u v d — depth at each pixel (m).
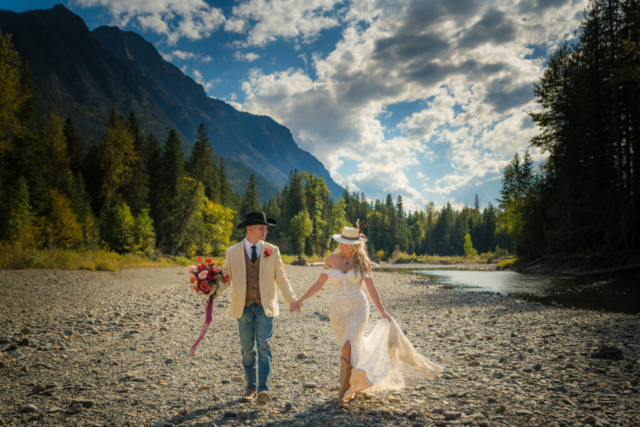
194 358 5.54
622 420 3.17
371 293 3.89
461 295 15.01
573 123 26.70
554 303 12.44
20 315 8.52
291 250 76.88
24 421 3.32
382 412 3.50
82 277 16.20
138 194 49.94
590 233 26.14
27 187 30.53
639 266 21.20
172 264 32.22
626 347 5.98
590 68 25.08
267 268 3.88
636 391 3.90
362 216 120.50
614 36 24.55
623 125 24.58
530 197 34.19
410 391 4.13
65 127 55.19
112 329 7.55
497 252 85.25
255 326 3.90
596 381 4.26
